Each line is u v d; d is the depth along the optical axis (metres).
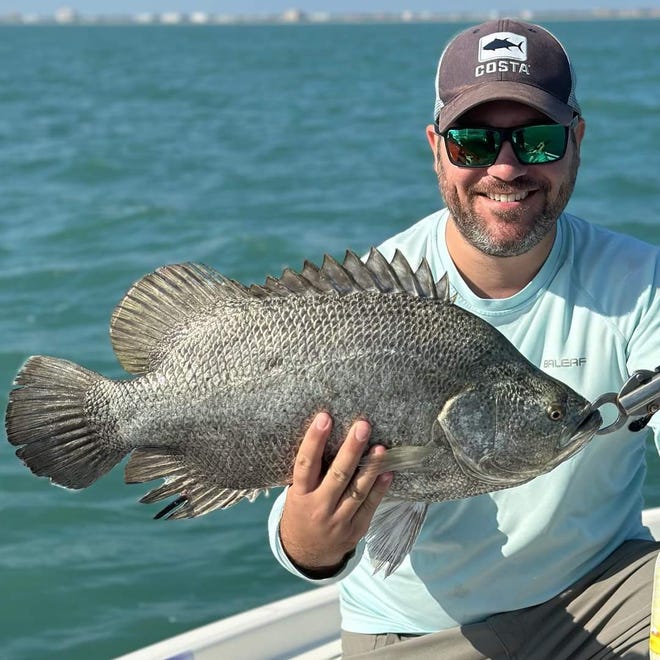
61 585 2.60
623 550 1.57
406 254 1.62
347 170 9.62
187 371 1.34
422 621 1.59
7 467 3.21
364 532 1.39
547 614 1.55
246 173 9.59
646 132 11.18
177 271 1.35
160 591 2.59
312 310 1.32
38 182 9.22
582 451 1.51
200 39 85.06
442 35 88.69
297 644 1.87
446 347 1.33
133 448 1.37
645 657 1.49
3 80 25.62
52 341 4.50
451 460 1.34
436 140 1.59
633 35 67.19
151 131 13.31
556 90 1.49
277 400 1.32
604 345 1.55
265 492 1.38
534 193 1.50
